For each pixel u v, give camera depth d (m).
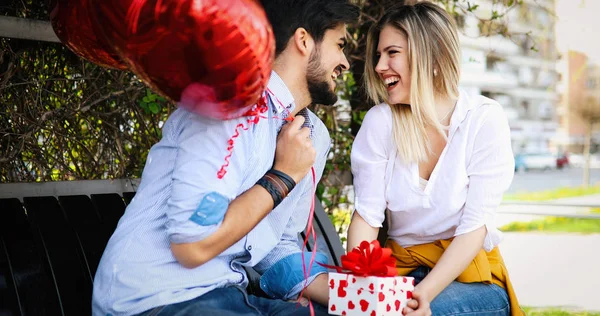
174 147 1.55
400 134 2.00
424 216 1.99
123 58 1.38
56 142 2.58
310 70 1.68
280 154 1.57
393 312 1.54
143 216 1.52
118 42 1.30
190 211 1.41
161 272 1.49
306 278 1.78
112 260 1.50
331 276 1.55
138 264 1.49
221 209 1.43
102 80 2.64
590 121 16.61
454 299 1.83
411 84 1.95
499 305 1.89
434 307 1.79
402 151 1.99
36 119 2.50
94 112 2.63
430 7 1.99
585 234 8.98
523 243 8.30
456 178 1.93
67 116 2.57
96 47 1.57
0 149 2.46
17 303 1.72
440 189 1.95
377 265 1.50
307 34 1.66
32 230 1.89
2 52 2.40
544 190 14.47
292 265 1.82
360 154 2.09
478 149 1.93
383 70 2.00
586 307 4.94
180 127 1.56
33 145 2.52
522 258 7.29
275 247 1.86
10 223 1.87
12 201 1.94
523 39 3.78
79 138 2.62
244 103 1.36
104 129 2.67
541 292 5.53
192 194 1.42
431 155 2.01
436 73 1.98
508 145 1.94
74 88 2.59
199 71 1.29
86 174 2.65
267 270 1.86
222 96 1.33
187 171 1.44
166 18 1.23
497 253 2.01
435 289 1.78
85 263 1.90
